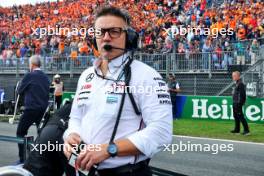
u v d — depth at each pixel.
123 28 2.23
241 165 7.43
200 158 8.05
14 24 34.06
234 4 22.34
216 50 16.81
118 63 2.22
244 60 15.55
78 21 29.42
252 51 15.46
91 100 2.23
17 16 35.25
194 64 16.42
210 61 16.08
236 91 11.09
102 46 2.23
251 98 13.36
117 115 2.15
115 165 2.16
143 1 27.42
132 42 2.28
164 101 2.14
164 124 2.10
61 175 2.80
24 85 6.55
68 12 31.75
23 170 2.43
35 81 6.55
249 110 13.42
